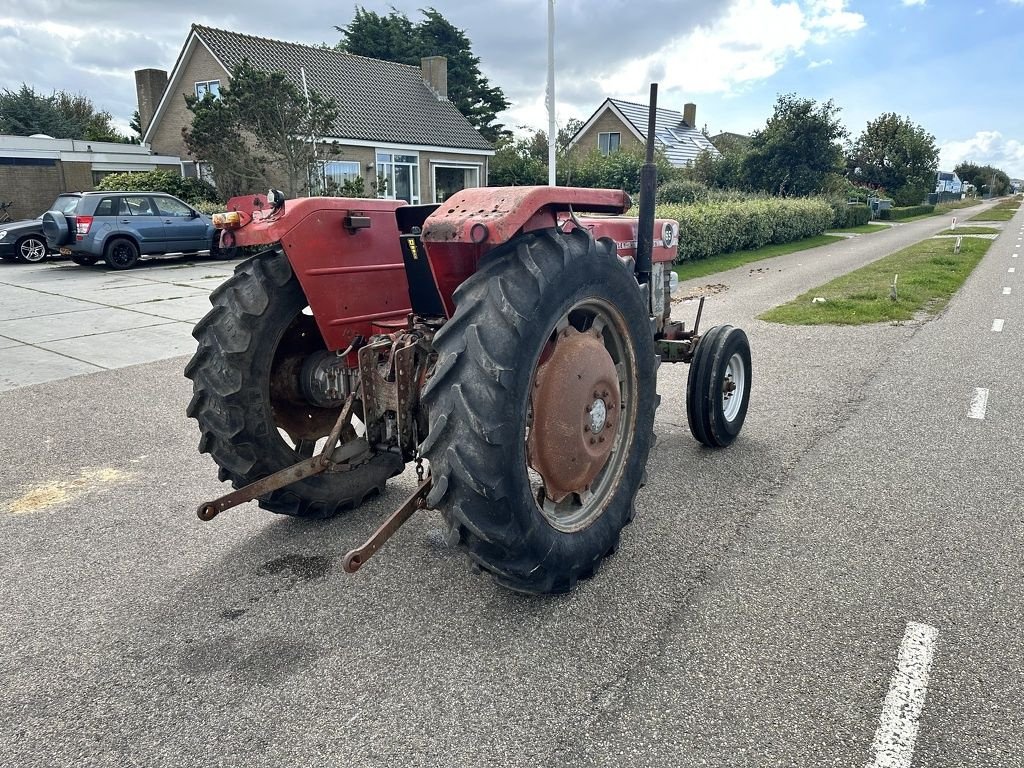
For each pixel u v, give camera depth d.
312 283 3.11
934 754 2.06
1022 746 2.09
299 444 3.63
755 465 4.30
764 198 26.34
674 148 36.84
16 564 3.30
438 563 3.23
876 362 6.77
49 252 16.97
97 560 3.33
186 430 5.26
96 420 5.50
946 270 13.87
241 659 2.57
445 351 2.47
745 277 14.12
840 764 2.03
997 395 5.64
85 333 8.80
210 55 24.73
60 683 2.46
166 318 9.77
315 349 3.55
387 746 2.13
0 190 19.91
